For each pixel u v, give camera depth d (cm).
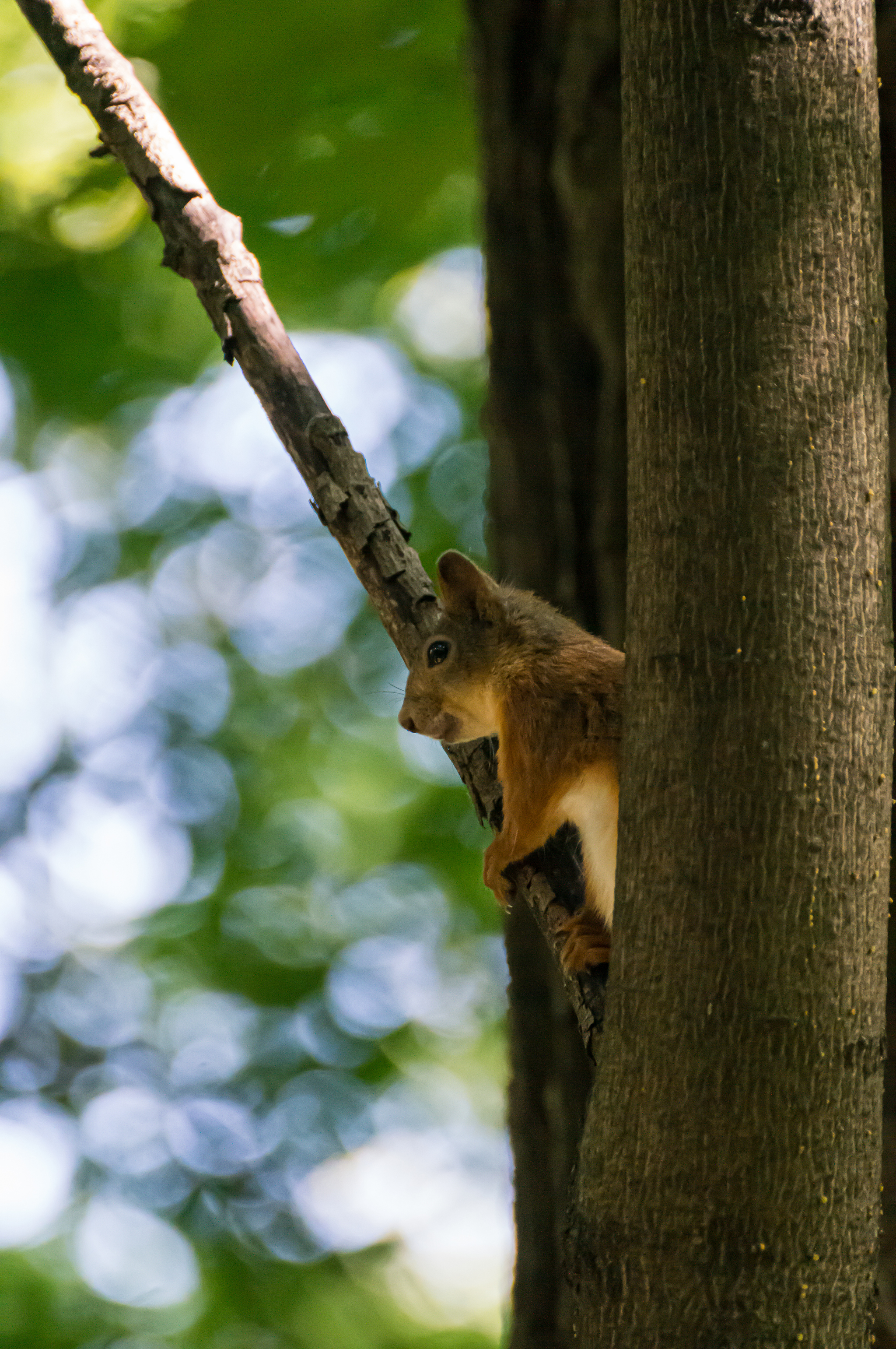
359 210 1532
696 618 508
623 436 980
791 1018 502
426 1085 2158
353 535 820
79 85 849
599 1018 701
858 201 515
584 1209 540
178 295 1866
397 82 1431
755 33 501
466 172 1489
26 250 1589
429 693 911
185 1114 2020
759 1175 504
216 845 2156
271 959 2044
